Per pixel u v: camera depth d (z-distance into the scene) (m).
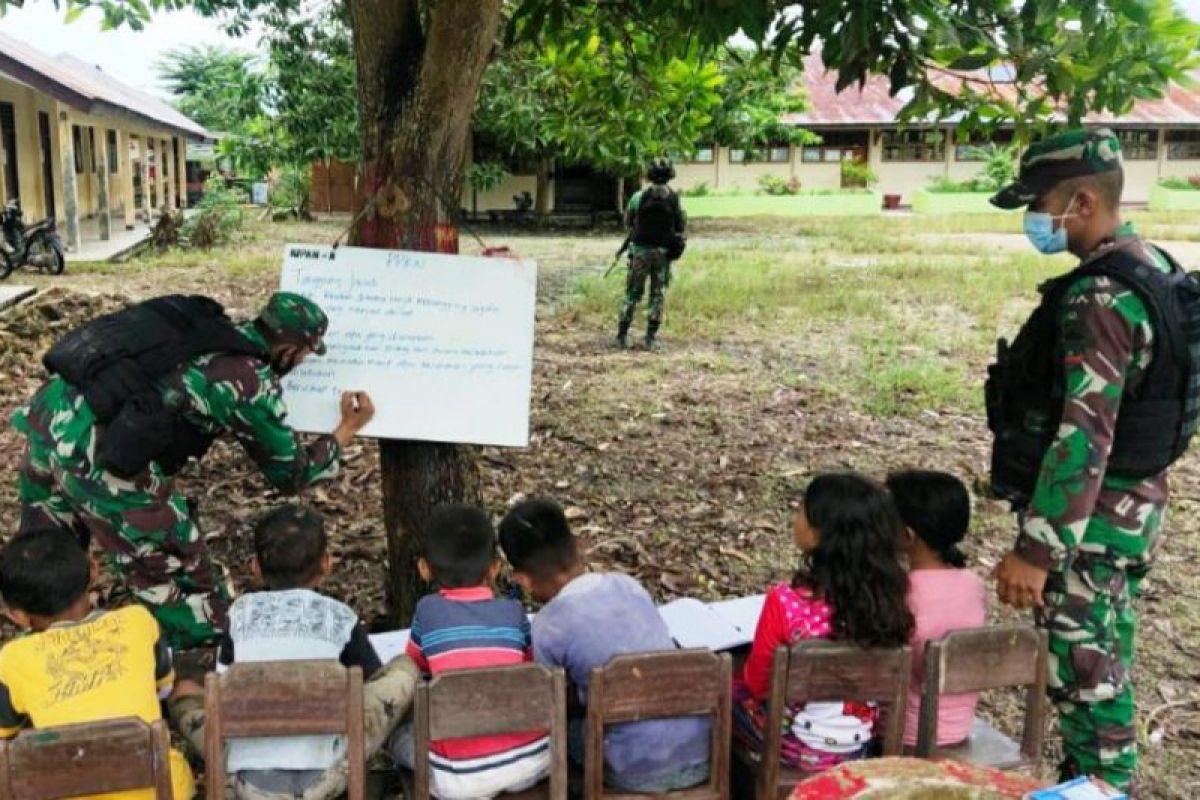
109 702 2.30
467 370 3.37
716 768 2.44
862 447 6.43
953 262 16.16
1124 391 2.53
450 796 2.40
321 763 2.36
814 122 32.00
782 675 2.39
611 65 5.23
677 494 5.57
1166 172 34.53
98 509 2.78
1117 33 3.22
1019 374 2.70
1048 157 2.58
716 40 3.61
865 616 2.41
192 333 2.77
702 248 18.61
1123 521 2.61
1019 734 3.47
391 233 3.45
